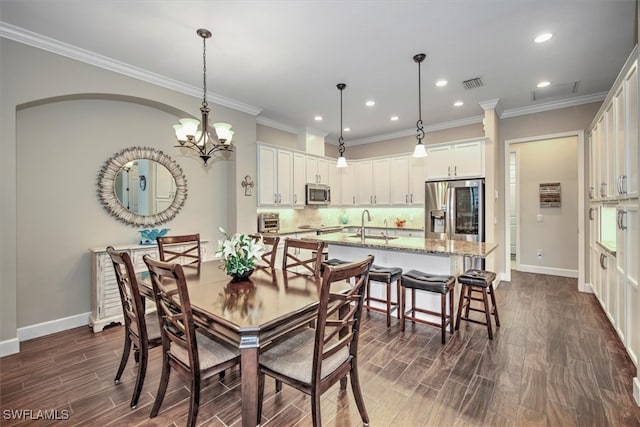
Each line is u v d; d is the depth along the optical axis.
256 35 2.61
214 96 3.97
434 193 4.98
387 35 2.62
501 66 3.22
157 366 2.39
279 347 1.77
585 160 4.21
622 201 2.56
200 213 4.22
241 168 4.38
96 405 1.91
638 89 1.97
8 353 2.54
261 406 1.74
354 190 6.30
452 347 2.63
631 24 2.46
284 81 3.57
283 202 5.00
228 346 1.79
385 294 3.55
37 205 2.93
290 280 2.27
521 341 2.73
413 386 2.08
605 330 2.94
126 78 3.20
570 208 5.20
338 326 1.55
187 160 4.07
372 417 1.78
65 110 3.09
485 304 2.80
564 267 5.26
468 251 2.77
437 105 4.47
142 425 1.74
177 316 1.59
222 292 1.95
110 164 3.38
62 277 3.08
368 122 5.36
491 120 4.36
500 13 2.32
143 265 3.32
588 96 4.11
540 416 1.77
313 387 1.47
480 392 2.00
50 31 2.54
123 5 2.21
